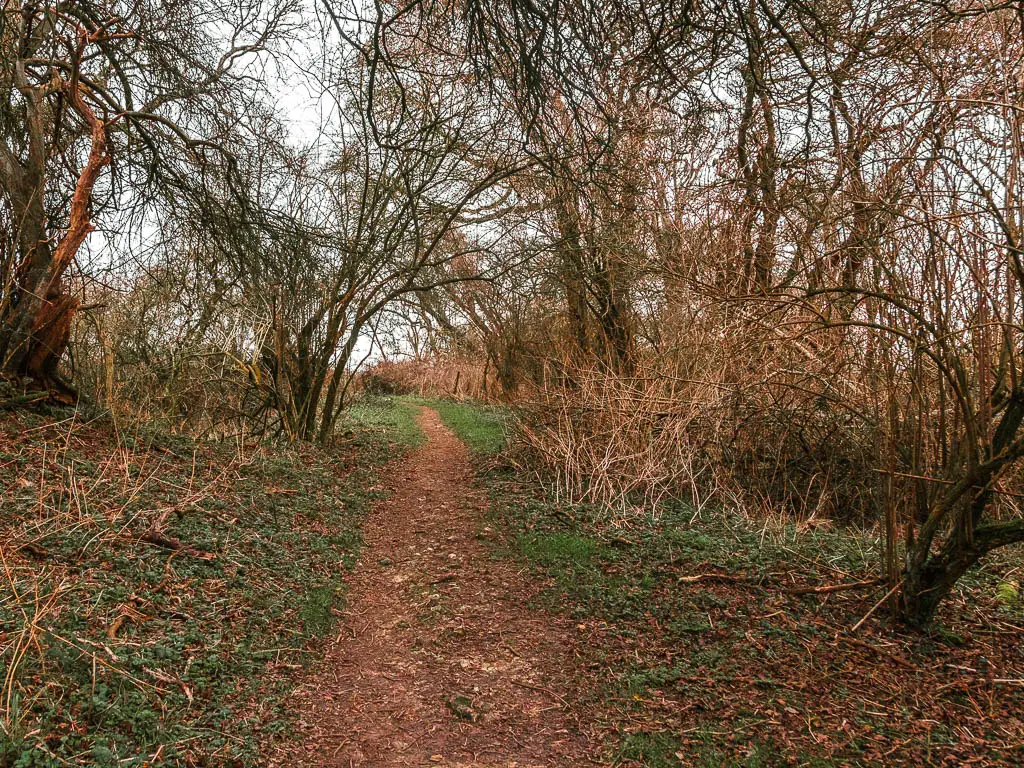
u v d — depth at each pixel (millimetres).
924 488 6023
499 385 25656
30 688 3932
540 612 6441
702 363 10602
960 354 5672
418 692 5105
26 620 4277
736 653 5414
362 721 4707
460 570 7605
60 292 9453
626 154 10688
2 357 8930
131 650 4629
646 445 10117
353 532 8727
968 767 4070
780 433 9258
